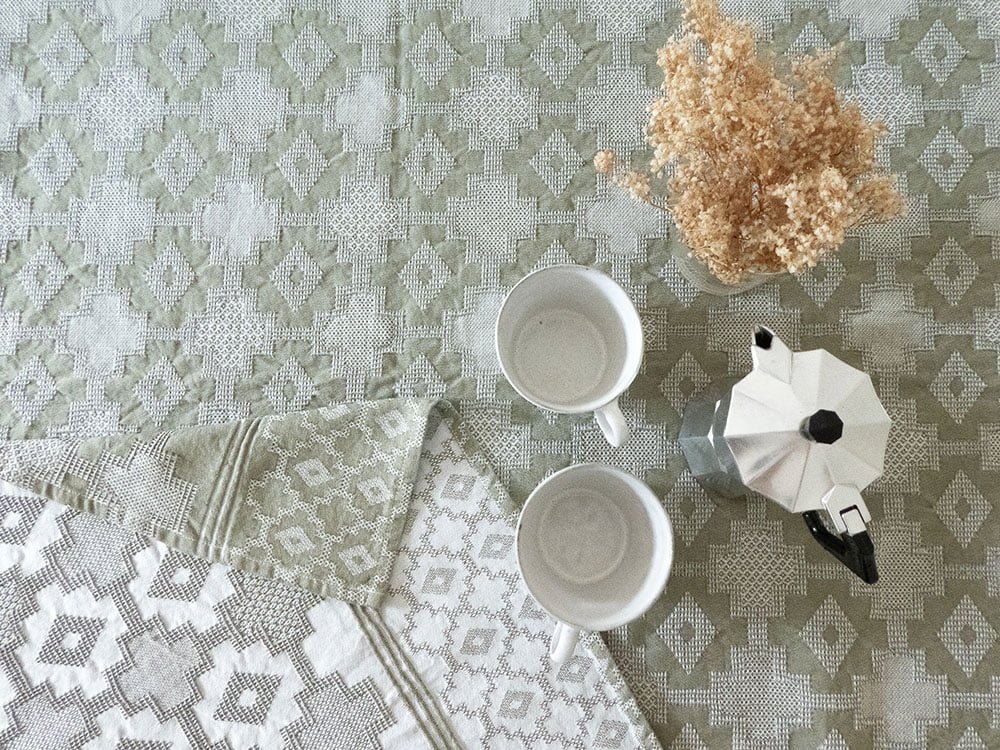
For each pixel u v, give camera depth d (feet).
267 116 2.34
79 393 2.27
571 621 1.86
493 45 2.34
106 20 2.36
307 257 2.31
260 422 2.19
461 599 2.17
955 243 2.26
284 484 2.19
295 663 2.16
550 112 2.32
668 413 2.23
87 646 2.18
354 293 2.29
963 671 2.12
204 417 2.26
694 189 1.76
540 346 2.11
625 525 2.04
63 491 2.17
